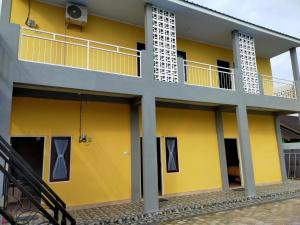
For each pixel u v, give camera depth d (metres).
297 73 11.72
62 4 8.23
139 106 8.93
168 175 9.23
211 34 10.49
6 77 5.56
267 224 5.93
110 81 6.86
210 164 10.27
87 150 7.85
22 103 7.14
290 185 11.27
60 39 8.10
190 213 6.93
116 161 8.24
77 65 8.27
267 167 12.01
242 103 9.48
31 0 7.91
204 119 10.52
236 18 9.45
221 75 11.72
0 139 4.44
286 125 18.14
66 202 7.28
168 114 9.65
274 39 11.05
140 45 9.70
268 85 13.28
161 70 7.93
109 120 8.37
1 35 5.65
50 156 7.32
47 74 6.04
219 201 8.11
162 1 7.96
